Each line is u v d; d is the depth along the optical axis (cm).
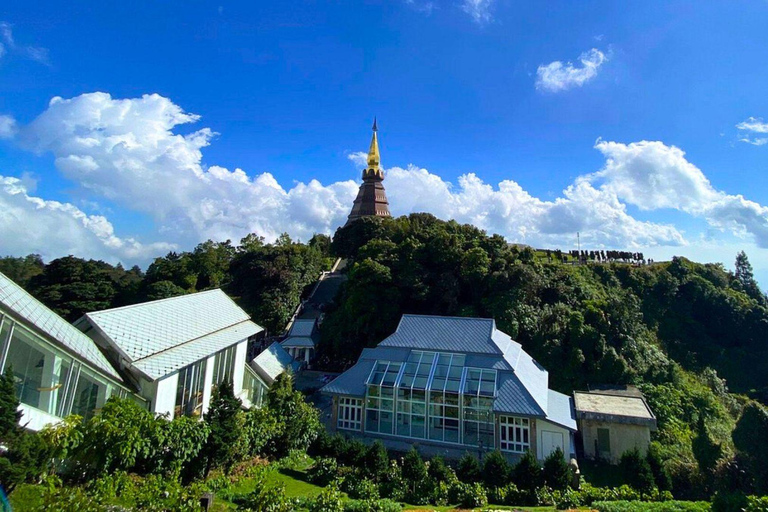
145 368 2083
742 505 1619
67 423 1430
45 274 6250
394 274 5188
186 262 7475
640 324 4988
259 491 1343
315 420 2600
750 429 2433
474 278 5016
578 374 4038
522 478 2086
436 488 1980
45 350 1648
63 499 1052
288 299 6066
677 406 3697
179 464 1625
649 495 2114
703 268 6625
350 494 1942
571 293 5144
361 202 9712
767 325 5522
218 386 1962
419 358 3431
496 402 2995
